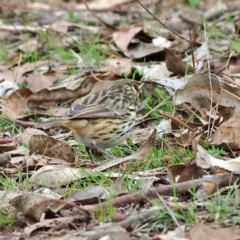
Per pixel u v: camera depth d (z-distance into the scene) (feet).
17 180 35.37
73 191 32.35
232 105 40.34
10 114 45.62
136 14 72.18
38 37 60.64
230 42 54.19
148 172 34.19
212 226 27.09
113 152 38.86
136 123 42.63
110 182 33.01
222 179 30.32
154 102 45.57
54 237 27.76
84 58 54.75
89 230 27.76
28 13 73.77
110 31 62.85
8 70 53.26
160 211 27.96
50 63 55.42
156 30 62.34
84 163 37.06
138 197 29.17
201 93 40.86
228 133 37.17
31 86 49.60
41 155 37.63
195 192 29.76
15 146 39.11
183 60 52.49
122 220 27.91
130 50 55.57
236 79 46.62
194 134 37.40
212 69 49.11
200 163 31.65
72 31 65.05
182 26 64.80
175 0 74.02
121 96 38.29
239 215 27.61
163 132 40.24
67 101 47.01
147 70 49.90
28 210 29.53
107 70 49.83
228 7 71.10
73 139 41.88
